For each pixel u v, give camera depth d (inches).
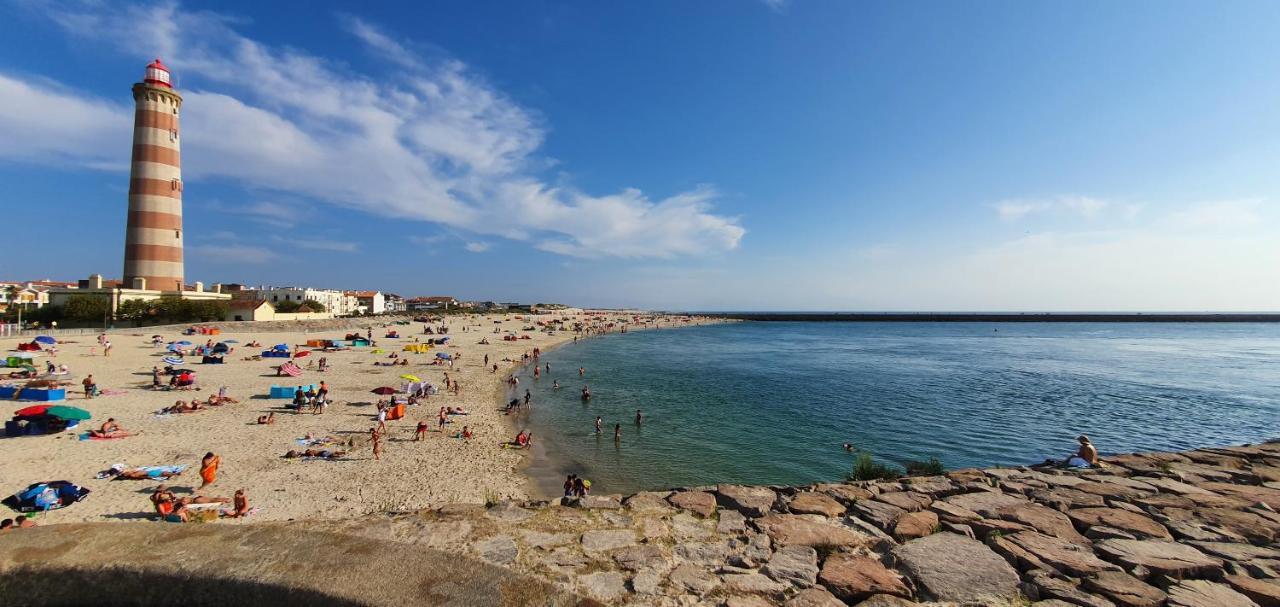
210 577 105.3
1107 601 163.3
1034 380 1908.2
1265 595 165.9
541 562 178.2
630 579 170.6
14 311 2709.2
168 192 2706.7
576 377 1919.3
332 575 108.7
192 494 646.5
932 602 163.5
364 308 5871.1
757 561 185.6
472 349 2723.9
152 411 1039.0
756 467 909.2
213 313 3002.0
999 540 202.8
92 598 105.1
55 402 1058.1
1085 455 320.2
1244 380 1900.8
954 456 980.6
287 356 1945.1
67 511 568.1
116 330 2497.5
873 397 1555.1
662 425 1187.3
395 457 831.1
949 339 4463.6
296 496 657.6
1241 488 264.4
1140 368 2277.3
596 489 781.9
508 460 859.4
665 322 6983.3
